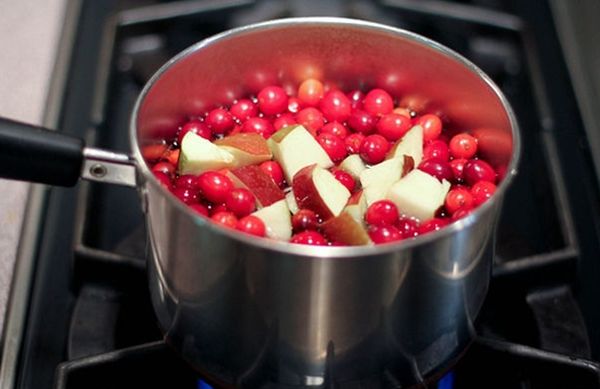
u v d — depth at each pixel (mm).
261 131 577
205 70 562
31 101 659
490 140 555
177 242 465
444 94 579
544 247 600
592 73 702
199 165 535
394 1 727
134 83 698
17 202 588
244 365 488
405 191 526
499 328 553
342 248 434
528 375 516
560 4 753
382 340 473
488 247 485
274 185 527
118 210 614
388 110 588
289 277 444
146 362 507
